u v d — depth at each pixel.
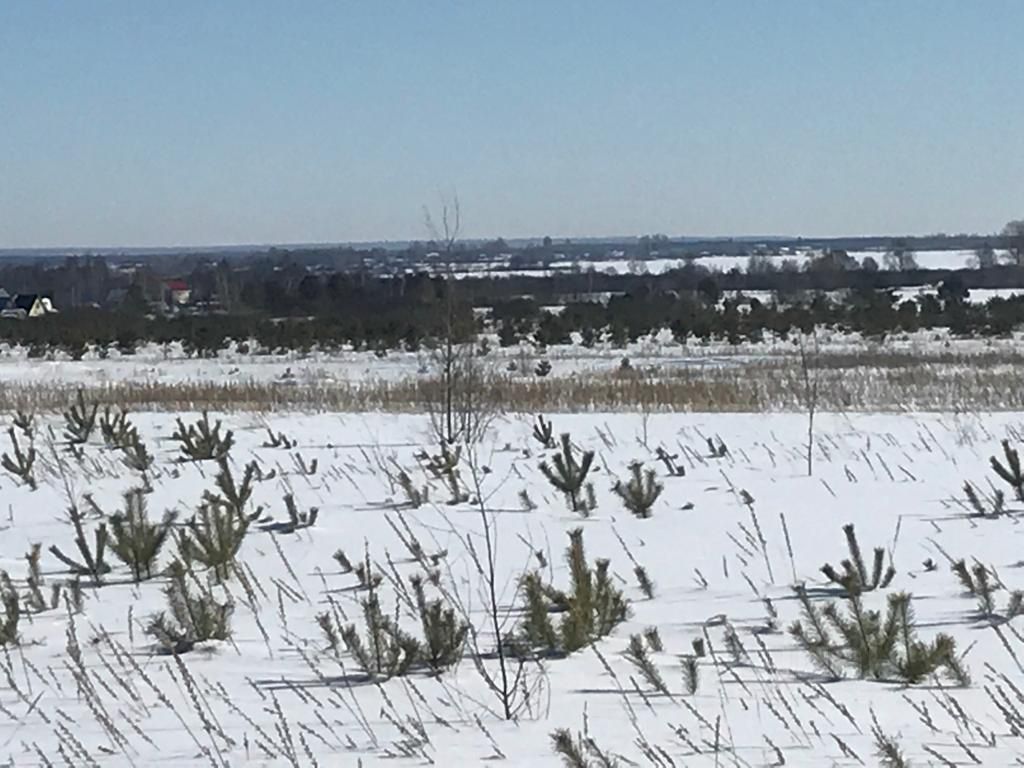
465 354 21.17
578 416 21.69
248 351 46.88
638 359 40.53
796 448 17.30
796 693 6.54
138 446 16.38
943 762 5.29
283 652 7.73
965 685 6.63
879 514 12.34
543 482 14.91
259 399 25.56
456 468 15.25
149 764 5.63
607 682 6.85
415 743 5.74
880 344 44.66
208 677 7.22
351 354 45.06
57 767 5.64
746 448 17.53
